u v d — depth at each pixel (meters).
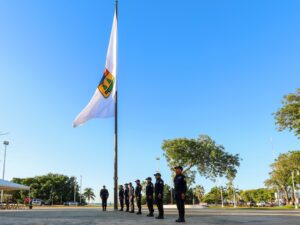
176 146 52.22
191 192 104.19
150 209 15.66
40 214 17.25
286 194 80.12
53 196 128.50
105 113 22.30
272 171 76.19
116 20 23.44
